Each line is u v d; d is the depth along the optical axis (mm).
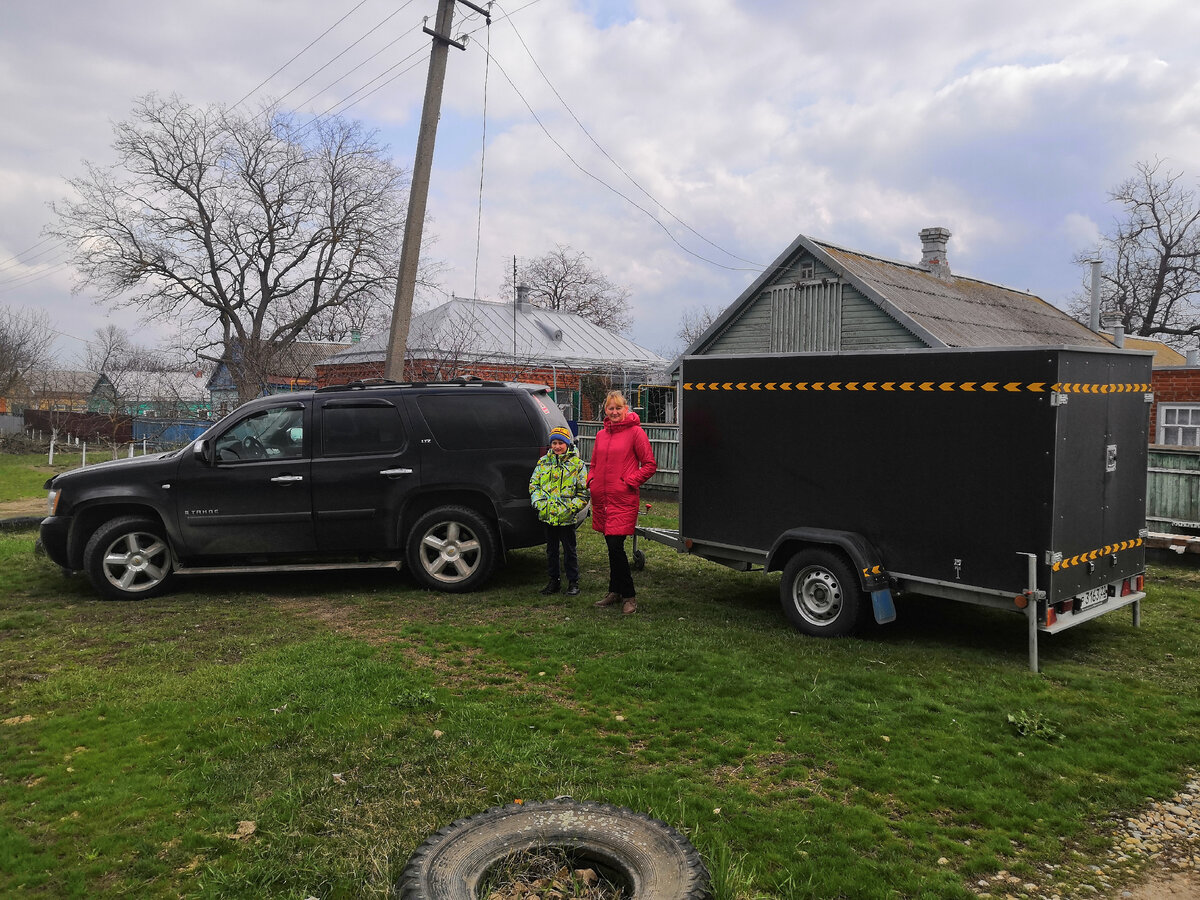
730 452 7781
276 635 6730
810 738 4688
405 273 13266
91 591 8484
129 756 4359
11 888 3193
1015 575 6113
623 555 7602
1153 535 10008
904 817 3848
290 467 8328
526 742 4555
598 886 3172
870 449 6832
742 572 9602
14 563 9867
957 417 6371
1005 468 6152
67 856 3422
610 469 7590
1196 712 5227
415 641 6586
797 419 7285
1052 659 6332
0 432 38531
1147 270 46031
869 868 3389
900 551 6672
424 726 4758
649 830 3342
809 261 19656
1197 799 4109
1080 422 6191
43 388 51844
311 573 9422
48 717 4934
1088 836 3744
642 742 4652
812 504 7199
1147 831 3812
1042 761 4461
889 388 6719
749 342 21156
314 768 4191
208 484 8227
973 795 4047
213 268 35906
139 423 37469
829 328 19359
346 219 35500
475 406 8625
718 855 3406
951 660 6254
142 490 8172
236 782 4023
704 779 4176
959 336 17859
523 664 5965
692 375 8047
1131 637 6934
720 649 6418
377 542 8461
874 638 6863
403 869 3172
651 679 5652
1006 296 23828
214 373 43281
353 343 39438
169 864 3354
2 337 49156
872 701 5309
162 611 7629
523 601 8039
